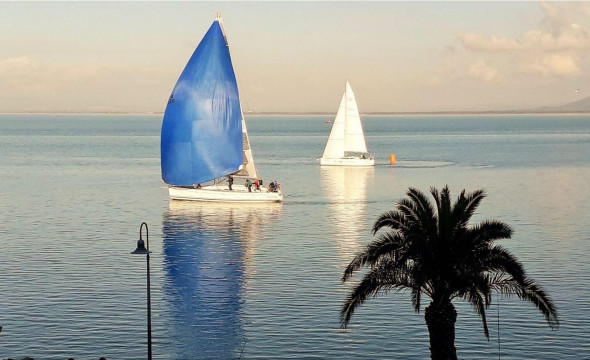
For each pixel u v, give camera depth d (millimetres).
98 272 64938
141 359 44906
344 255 72000
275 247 76250
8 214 99125
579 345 46625
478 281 36562
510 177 148375
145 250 39156
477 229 37500
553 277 62375
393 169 167750
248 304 55344
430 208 38250
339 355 45375
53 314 52656
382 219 38719
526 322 50562
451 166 175500
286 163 184375
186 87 108188
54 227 88625
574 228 86250
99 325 50500
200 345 47156
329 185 135250
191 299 56750
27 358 39125
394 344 47094
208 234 84188
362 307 53938
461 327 49781
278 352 46031
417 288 36969
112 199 114312
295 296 57406
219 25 107562
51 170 164125
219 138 108312
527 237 80500
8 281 61469
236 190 110000
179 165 109312
